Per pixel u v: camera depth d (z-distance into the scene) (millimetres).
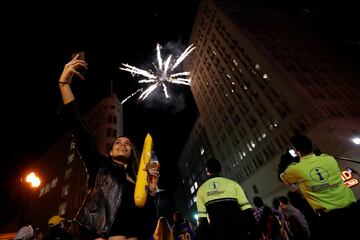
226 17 52094
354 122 33062
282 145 37969
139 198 2201
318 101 34625
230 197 4062
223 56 54656
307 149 3789
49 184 51156
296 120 35625
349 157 28406
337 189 3441
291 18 59844
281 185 37656
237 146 50750
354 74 47469
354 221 3139
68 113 2371
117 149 2693
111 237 2168
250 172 46406
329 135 30969
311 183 3580
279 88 38906
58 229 4656
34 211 49719
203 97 65812
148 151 2516
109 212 2172
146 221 2330
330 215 3297
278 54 44688
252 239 3736
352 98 38531
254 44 45281
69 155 48812
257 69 44094
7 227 17281
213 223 3939
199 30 64438
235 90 50875
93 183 2418
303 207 5137
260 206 7602
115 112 46969
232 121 52250
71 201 40219
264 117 42188
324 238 3309
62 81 2496
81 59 2639
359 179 26453
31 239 7551
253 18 54469
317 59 47719
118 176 2438
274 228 6973
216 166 4582
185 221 7605
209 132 64125
